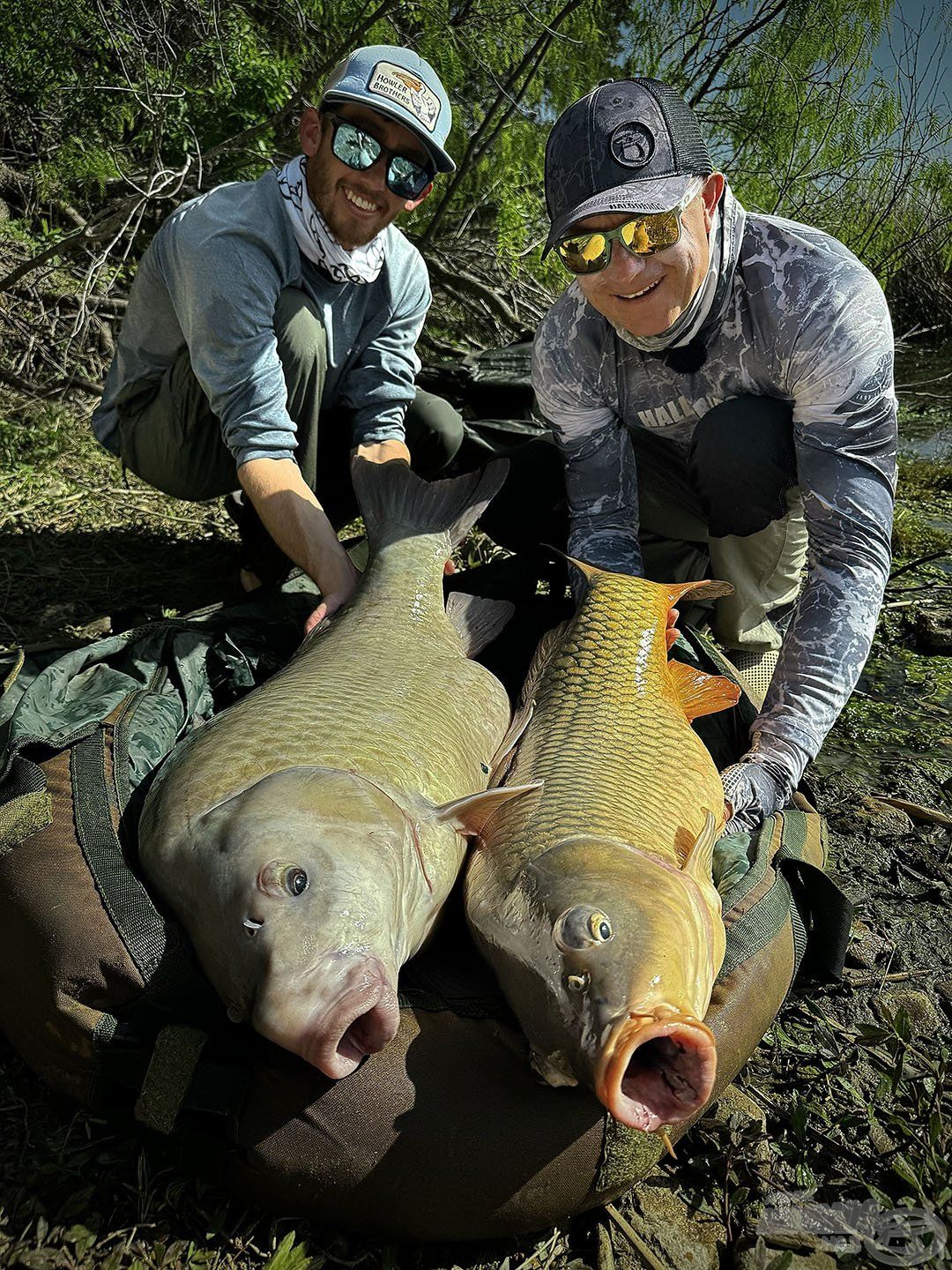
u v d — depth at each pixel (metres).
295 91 5.57
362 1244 1.77
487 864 1.98
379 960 1.67
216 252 2.96
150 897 1.88
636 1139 1.77
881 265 6.86
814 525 2.58
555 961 1.64
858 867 2.84
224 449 3.52
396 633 2.62
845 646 2.43
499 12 5.70
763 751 2.39
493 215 6.59
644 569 3.48
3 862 1.96
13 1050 2.02
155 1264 1.66
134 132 5.98
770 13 5.96
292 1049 1.61
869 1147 1.99
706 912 1.81
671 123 2.35
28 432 4.86
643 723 2.31
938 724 3.63
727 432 2.74
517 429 4.27
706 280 2.53
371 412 3.53
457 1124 1.70
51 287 5.75
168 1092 1.69
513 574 3.32
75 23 5.82
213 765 1.99
